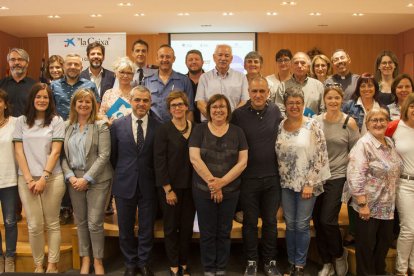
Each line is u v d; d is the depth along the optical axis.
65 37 5.40
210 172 3.05
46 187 3.17
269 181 3.17
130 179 3.19
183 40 9.23
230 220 3.16
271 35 9.27
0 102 3.14
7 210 3.26
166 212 3.22
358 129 3.29
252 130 3.17
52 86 3.79
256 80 3.14
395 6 5.50
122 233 3.26
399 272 3.12
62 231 3.67
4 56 8.91
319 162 3.06
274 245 3.30
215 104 3.06
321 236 3.32
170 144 3.15
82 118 3.21
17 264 3.44
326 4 5.38
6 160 3.18
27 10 5.63
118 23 8.07
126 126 3.20
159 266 3.59
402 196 3.04
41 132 3.14
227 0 5.15
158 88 3.75
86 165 3.17
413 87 3.58
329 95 3.20
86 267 3.32
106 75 4.23
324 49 9.39
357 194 2.98
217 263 3.23
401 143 3.04
